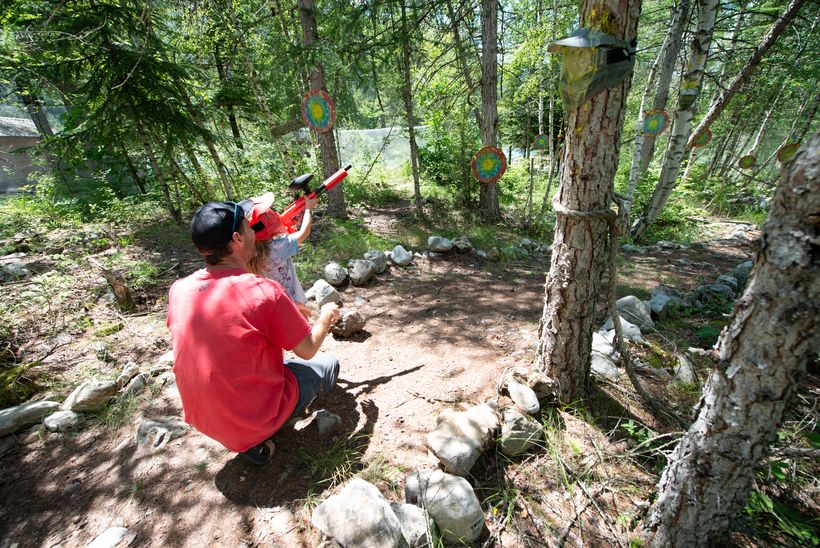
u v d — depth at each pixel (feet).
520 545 5.04
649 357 8.73
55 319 10.48
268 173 23.15
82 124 17.16
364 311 11.59
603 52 5.03
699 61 19.92
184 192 23.44
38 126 25.95
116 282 10.97
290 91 19.21
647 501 5.58
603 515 5.40
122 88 16.31
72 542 5.11
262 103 16.56
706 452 4.09
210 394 4.90
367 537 4.51
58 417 7.07
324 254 15.89
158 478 6.02
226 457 6.37
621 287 14.80
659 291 12.98
